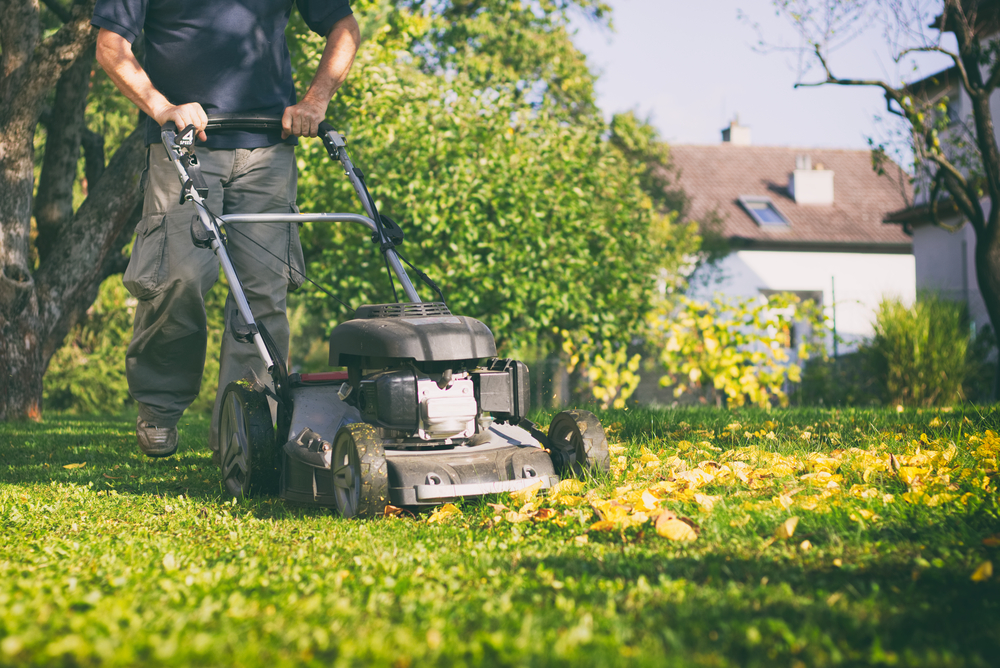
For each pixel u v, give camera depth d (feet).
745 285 85.92
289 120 14.98
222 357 15.89
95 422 30.89
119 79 14.47
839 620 6.20
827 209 91.86
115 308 53.16
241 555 8.96
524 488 11.23
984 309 52.90
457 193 41.37
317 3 16.40
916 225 63.31
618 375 34.47
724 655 5.59
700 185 94.32
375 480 10.48
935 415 20.72
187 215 15.37
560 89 70.49
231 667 5.21
